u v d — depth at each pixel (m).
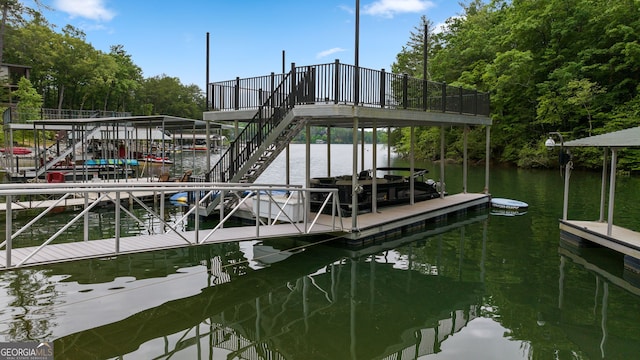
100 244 5.92
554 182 19.45
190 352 4.32
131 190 5.67
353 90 8.15
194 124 17.36
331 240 8.61
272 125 8.99
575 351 4.35
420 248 8.46
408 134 37.97
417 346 4.49
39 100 35.84
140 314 5.24
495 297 5.92
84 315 5.14
